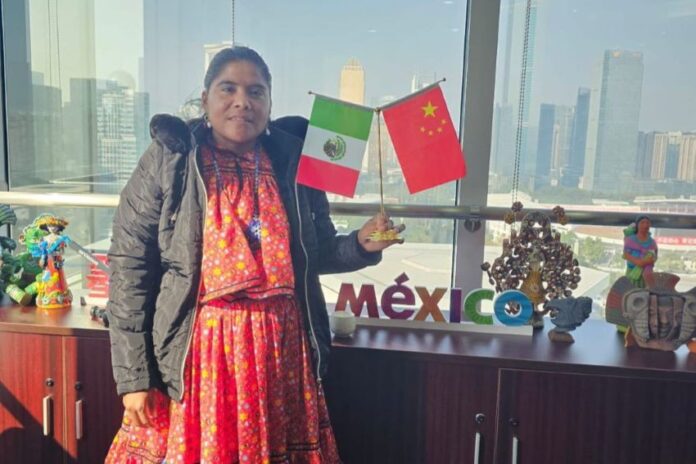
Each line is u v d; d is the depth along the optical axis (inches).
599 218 71.7
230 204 48.8
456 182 75.4
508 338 64.8
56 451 65.2
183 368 48.2
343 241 57.3
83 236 81.7
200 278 48.4
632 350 61.7
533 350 61.1
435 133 57.4
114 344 48.5
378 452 62.1
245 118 48.8
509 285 66.7
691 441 57.4
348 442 62.4
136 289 48.8
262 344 48.4
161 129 48.4
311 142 56.2
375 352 60.4
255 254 49.0
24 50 80.3
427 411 60.7
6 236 80.5
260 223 49.4
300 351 52.1
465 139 74.0
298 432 52.4
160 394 50.4
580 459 59.1
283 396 50.5
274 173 52.0
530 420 59.2
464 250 75.4
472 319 66.3
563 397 58.5
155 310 49.4
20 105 81.4
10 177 81.9
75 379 64.0
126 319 48.4
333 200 76.5
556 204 75.0
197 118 52.4
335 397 61.8
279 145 53.5
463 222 74.9
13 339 64.1
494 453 60.2
